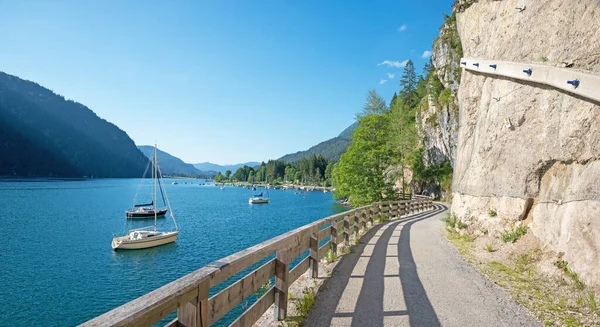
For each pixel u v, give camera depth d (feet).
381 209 62.44
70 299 54.54
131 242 89.71
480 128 38.65
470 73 44.11
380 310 16.96
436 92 177.27
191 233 116.57
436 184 161.27
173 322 8.03
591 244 19.93
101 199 270.67
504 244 29.76
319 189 505.25
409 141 155.02
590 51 23.34
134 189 451.94
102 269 71.97
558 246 23.26
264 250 13.42
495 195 33.88
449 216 49.24
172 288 7.66
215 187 615.57
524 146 29.12
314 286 20.63
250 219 159.33
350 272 24.22
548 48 27.43
